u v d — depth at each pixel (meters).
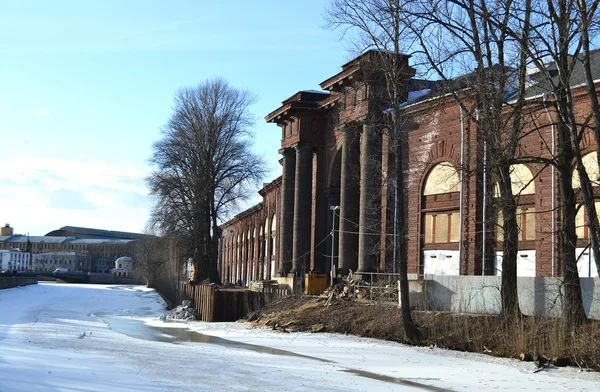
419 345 30.59
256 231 92.75
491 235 38.94
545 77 26.91
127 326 44.59
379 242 46.28
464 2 28.36
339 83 51.50
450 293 34.31
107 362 21.08
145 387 16.48
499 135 27.00
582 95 33.28
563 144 26.70
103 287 148.50
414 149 44.59
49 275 163.38
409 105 42.91
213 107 73.38
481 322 29.92
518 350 26.05
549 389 19.64
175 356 24.20
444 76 29.28
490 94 27.58
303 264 58.47
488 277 32.50
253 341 33.00
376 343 31.72
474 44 28.33
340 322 37.66
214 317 52.50
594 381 20.98
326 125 60.03
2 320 42.88
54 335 31.48
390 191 45.53
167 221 72.50
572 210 26.89
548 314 29.20
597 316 27.84
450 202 41.66
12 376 16.69
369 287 42.00
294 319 40.75
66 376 17.38
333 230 53.78
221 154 73.19
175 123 73.81
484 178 34.28
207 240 72.19
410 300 35.91
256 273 90.69
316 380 19.70
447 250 41.81
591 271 33.59
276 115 63.38
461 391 19.16
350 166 51.84
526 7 26.47
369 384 19.61
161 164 73.38
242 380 18.73
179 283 72.56
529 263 36.75
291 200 63.47
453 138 41.25
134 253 192.88
